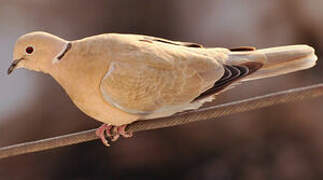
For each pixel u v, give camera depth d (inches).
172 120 260.2
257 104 248.1
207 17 701.3
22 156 652.1
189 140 637.3
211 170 635.5
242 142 638.5
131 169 637.3
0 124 666.2
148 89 255.6
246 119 638.5
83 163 645.3
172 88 258.7
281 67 269.9
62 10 726.5
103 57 253.1
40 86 679.1
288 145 634.2
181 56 261.4
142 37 266.8
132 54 255.4
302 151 631.8
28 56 254.8
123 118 261.4
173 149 636.7
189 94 261.4
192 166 637.9
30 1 735.7
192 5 706.2
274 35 688.4
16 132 661.9
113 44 256.1
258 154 635.5
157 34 709.9
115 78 252.4
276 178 630.5
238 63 268.7
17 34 724.0
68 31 719.7
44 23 725.3
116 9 717.3
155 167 636.7
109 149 642.8
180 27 704.4
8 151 269.9
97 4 719.7
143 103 257.3
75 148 650.2
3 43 717.9
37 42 253.6
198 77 261.7
